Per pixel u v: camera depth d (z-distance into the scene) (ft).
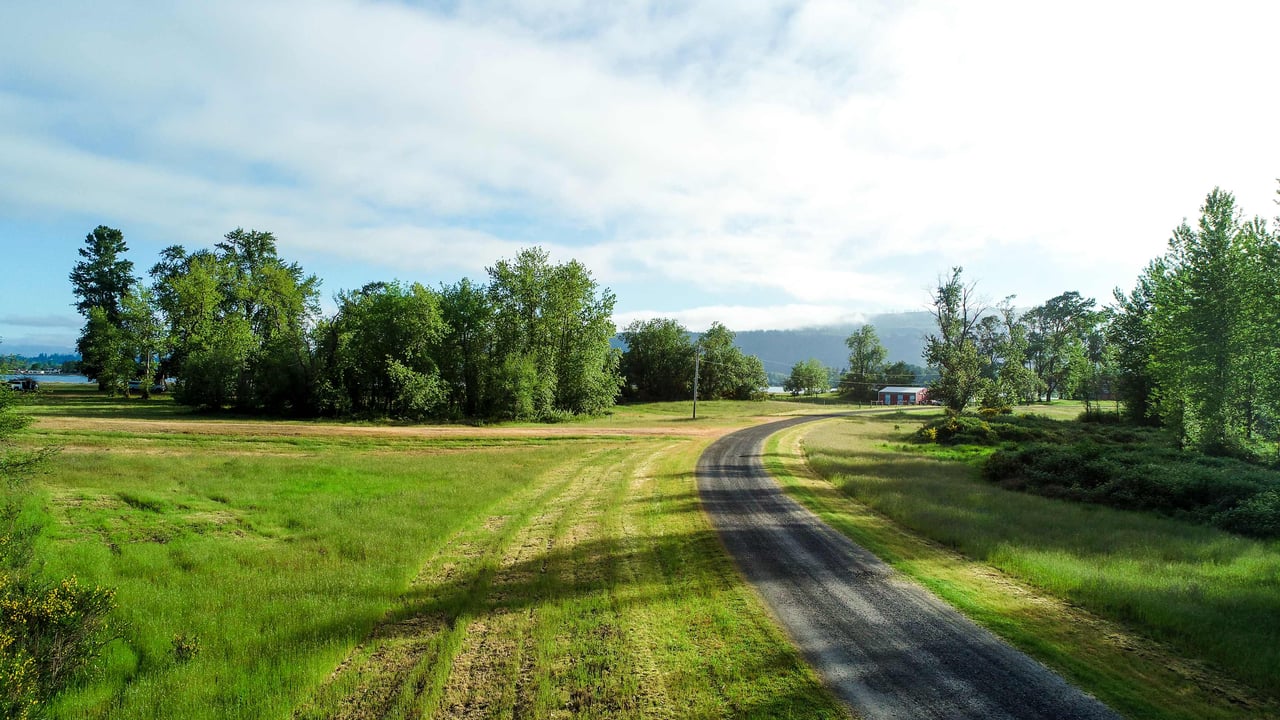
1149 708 18.11
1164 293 102.89
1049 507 51.16
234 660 22.97
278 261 212.84
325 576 32.09
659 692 19.76
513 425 153.79
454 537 41.19
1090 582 28.76
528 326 183.21
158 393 227.81
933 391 176.96
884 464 80.28
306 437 104.58
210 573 32.96
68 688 21.17
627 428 151.84
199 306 198.29
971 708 18.25
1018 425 120.88
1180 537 40.09
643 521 45.60
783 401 345.10
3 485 37.40
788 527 43.65
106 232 223.30
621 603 27.84
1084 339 274.77
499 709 19.02
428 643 24.23
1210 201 87.45
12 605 22.41
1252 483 47.88
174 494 52.03
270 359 150.61
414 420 148.77
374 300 162.09
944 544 38.96
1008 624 24.94
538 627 25.27
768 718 17.98
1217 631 22.94
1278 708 18.15
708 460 87.97
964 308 176.76
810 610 26.76
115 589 26.76
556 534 41.52
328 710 19.43
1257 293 80.33
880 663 21.44
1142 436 111.14
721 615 26.22
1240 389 81.35
